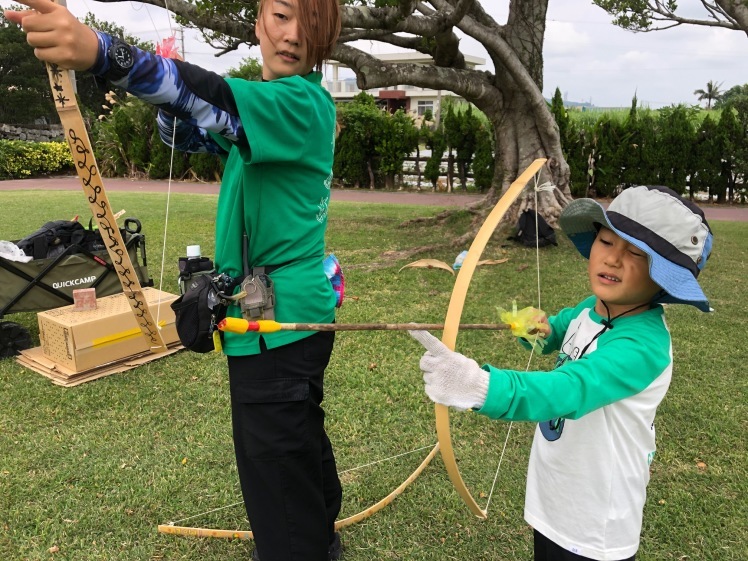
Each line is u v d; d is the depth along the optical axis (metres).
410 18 5.98
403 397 3.53
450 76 7.21
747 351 4.25
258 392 1.70
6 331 4.10
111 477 2.75
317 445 1.83
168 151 17.70
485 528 2.45
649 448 1.60
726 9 7.75
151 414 3.34
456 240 7.51
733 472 2.83
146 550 2.30
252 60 16.42
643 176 13.23
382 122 15.42
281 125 1.45
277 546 1.79
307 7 1.54
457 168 15.44
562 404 1.34
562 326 1.85
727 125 12.87
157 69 1.25
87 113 19.36
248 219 1.65
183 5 6.38
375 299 5.44
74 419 3.28
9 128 25.47
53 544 2.33
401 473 2.82
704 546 2.35
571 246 7.42
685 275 1.41
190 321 1.65
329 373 3.83
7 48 32.78
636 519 1.61
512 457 2.96
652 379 1.47
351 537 2.39
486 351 4.23
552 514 1.65
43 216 10.02
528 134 7.91
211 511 2.54
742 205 13.10
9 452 2.95
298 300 1.71
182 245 7.73
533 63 7.67
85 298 4.06
